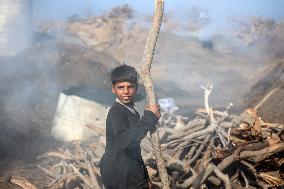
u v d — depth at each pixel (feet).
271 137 48.44
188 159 48.70
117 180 33.68
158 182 45.16
